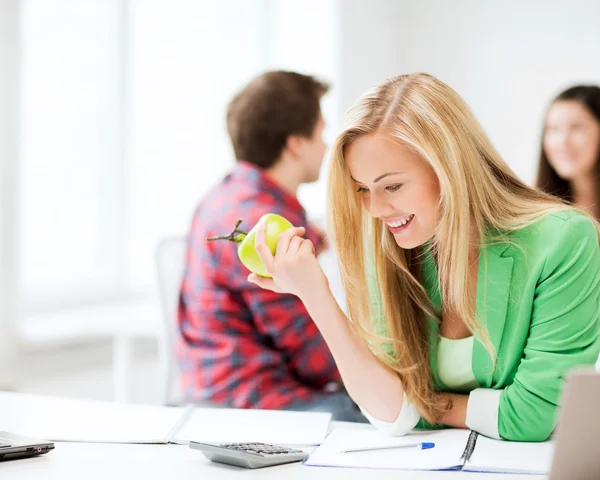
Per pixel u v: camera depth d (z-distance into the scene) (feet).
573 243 5.46
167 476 4.32
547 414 5.21
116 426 5.54
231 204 8.77
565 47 16.98
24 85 13.00
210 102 15.84
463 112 5.46
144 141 14.79
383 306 6.01
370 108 5.37
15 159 11.31
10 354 11.32
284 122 9.04
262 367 8.65
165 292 9.21
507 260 5.60
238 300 8.73
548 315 5.44
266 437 5.28
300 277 5.49
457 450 4.88
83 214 14.06
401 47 18.57
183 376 8.95
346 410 8.41
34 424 5.60
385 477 4.30
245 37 16.52
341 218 5.65
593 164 14.85
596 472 3.81
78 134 13.85
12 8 11.19
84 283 14.15
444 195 5.26
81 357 13.52
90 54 13.92
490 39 17.72
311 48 16.93
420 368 5.86
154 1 14.80
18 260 11.45
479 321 5.57
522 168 17.43
